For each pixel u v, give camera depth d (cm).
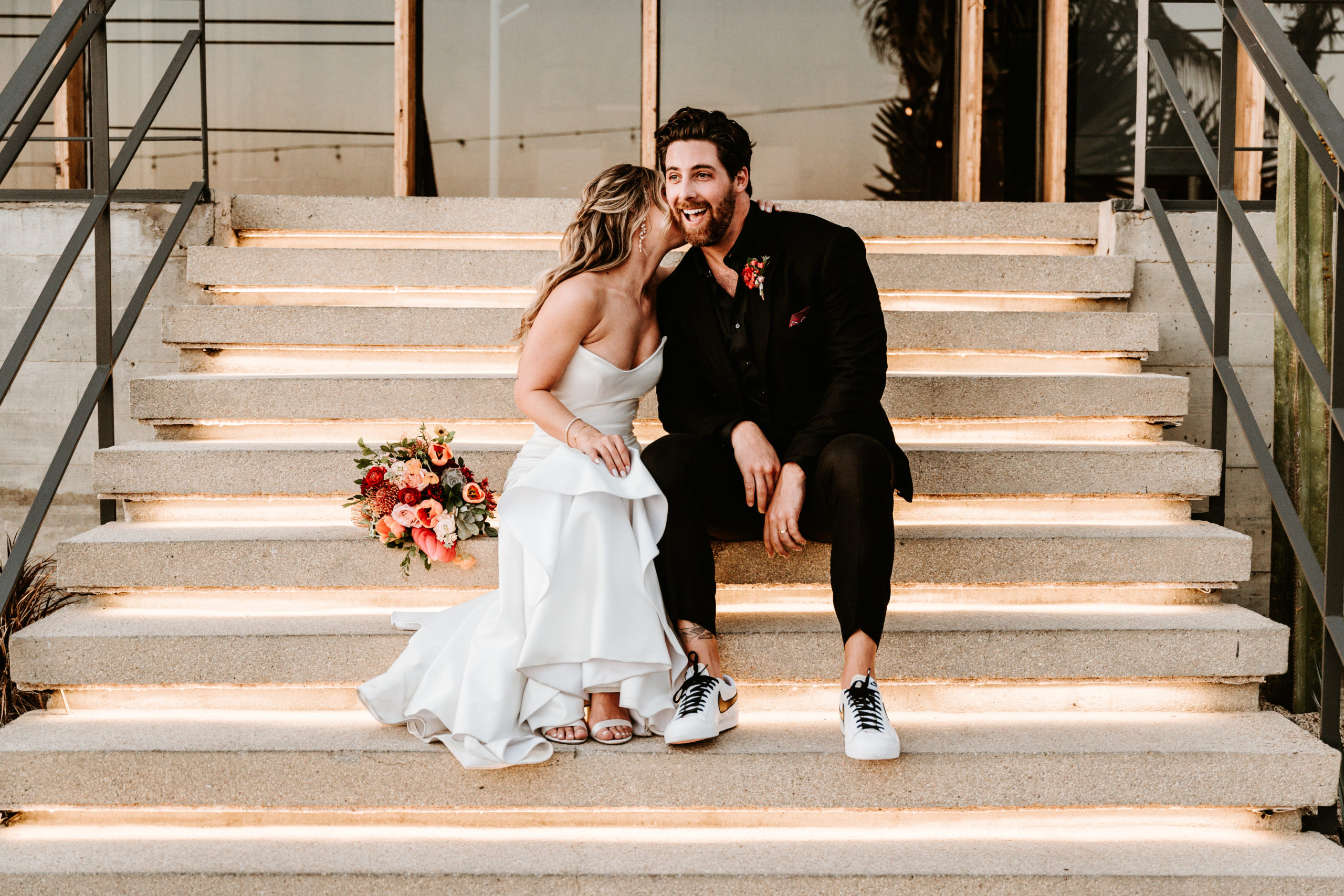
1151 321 286
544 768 188
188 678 208
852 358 202
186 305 285
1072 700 214
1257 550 317
